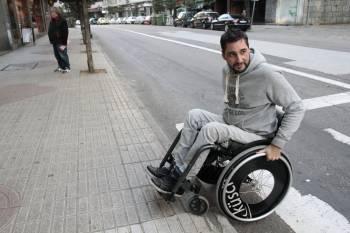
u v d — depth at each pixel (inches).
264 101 110.5
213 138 112.0
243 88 110.6
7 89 318.7
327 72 347.9
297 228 118.8
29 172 153.6
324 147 178.9
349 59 417.7
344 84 299.9
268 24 1363.2
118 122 217.0
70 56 568.4
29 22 845.8
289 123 107.1
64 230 115.3
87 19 383.6
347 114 225.5
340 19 1291.8
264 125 113.7
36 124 216.1
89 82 343.6
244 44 106.0
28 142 187.2
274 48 535.8
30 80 361.1
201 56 502.0
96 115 232.1
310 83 305.9
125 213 123.5
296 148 177.9
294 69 366.3
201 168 121.1
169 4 1830.7
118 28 1612.9
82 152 173.0
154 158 165.3
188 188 122.0
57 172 153.0
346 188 141.8
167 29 1272.1
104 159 164.9
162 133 200.1
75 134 197.5
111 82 342.6
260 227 120.0
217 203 116.0
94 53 609.6
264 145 112.6
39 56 565.9
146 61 487.2
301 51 494.9
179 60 476.7
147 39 849.5
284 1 1310.3
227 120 119.0
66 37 396.8
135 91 309.9
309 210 128.0
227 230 115.4
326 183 145.6
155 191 137.0
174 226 116.7
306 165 160.6
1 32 636.1
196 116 122.9
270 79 105.7
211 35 844.6
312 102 251.3
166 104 266.4
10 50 648.4
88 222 119.0
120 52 614.2
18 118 229.0
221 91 301.0
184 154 121.0
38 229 115.9
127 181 144.5
